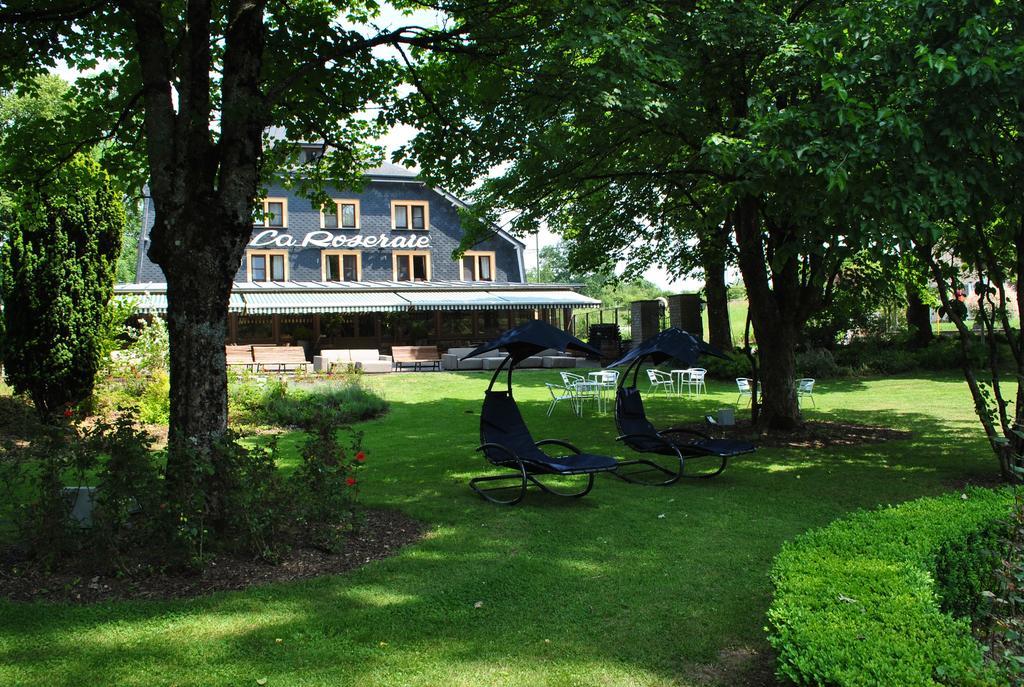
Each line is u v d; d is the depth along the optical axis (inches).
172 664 163.5
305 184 443.5
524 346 370.6
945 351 964.6
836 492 338.6
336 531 252.4
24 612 188.4
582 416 629.9
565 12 316.5
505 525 284.5
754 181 335.0
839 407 656.4
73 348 534.3
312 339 1397.6
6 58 339.9
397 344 1451.8
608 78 330.3
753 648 173.9
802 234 328.2
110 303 570.6
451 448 469.7
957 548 186.1
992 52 269.9
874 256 304.3
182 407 241.8
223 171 249.4
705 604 201.5
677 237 767.7
